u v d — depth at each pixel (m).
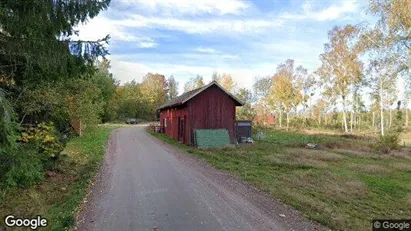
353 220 7.62
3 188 7.38
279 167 14.59
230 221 7.22
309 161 16.41
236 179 11.65
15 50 7.37
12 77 8.45
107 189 9.74
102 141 23.36
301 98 63.44
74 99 18.17
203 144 22.53
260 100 67.12
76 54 8.33
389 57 27.73
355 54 43.09
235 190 10.03
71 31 8.41
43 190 9.23
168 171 12.87
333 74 47.50
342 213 8.12
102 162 14.48
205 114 24.19
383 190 11.17
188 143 23.59
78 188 9.53
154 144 23.48
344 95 47.25
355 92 47.44
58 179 10.68
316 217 7.54
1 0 6.86
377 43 28.14
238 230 6.70
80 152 17.20
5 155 6.98
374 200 9.77
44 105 11.45
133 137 29.02
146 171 12.73
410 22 24.34
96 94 24.17
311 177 12.52
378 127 52.34
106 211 7.69
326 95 51.25
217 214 7.68
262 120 50.69
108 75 53.19
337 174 13.34
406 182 12.73
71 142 21.30
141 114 72.56
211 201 8.76
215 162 15.41
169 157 16.80
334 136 36.56
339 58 46.19
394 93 42.97
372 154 20.94
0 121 5.86
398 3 24.66
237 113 41.53
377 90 40.88
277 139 30.31
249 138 26.62
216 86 24.53
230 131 24.88
